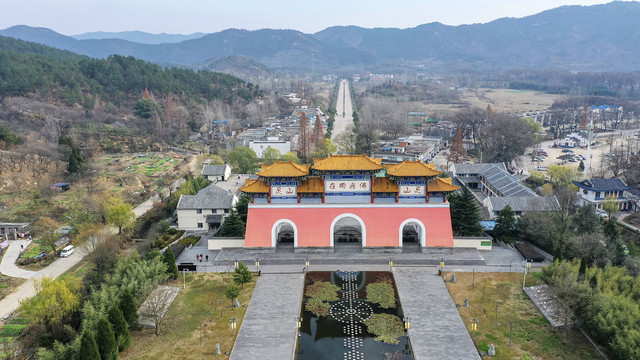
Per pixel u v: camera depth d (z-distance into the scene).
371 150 192.38
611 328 55.66
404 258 85.50
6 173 137.50
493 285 75.38
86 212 109.88
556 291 62.62
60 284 65.50
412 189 87.94
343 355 58.91
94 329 59.84
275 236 89.94
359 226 102.00
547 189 130.88
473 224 93.50
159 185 150.12
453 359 56.41
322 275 80.44
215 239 91.81
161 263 75.94
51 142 174.00
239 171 156.50
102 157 182.25
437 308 68.56
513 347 58.59
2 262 91.25
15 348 61.22
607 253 79.81
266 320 65.88
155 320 62.53
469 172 145.25
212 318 66.62
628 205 122.06
